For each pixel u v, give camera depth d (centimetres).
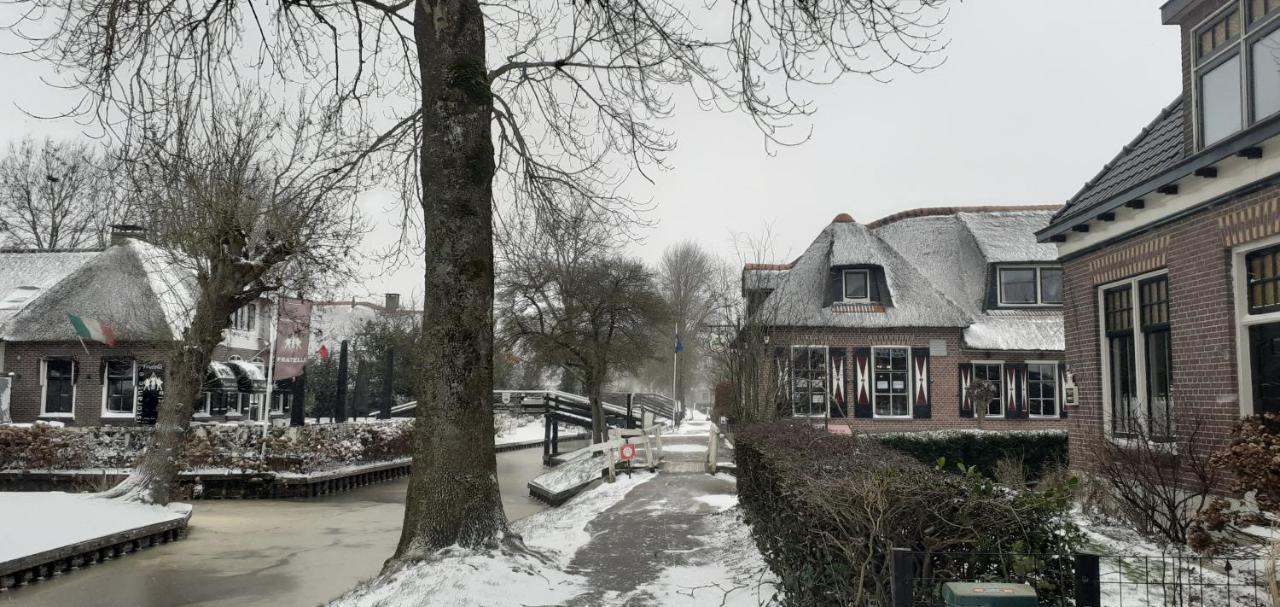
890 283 2677
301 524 1875
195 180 1538
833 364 2609
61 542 1332
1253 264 966
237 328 3578
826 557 515
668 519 1301
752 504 943
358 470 2658
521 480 2797
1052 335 2609
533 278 2539
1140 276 1192
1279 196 895
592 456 2481
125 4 865
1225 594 630
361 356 4344
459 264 888
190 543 1612
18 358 3119
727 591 781
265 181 1698
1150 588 649
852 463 632
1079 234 1352
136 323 2961
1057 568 455
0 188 4103
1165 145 1189
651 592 797
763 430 1119
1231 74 981
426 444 874
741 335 1858
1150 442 1086
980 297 2736
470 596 748
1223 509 799
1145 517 919
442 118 898
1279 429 899
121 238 3288
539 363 2880
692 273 6088
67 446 2403
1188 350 1058
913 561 443
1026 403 2598
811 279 2748
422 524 860
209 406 3356
